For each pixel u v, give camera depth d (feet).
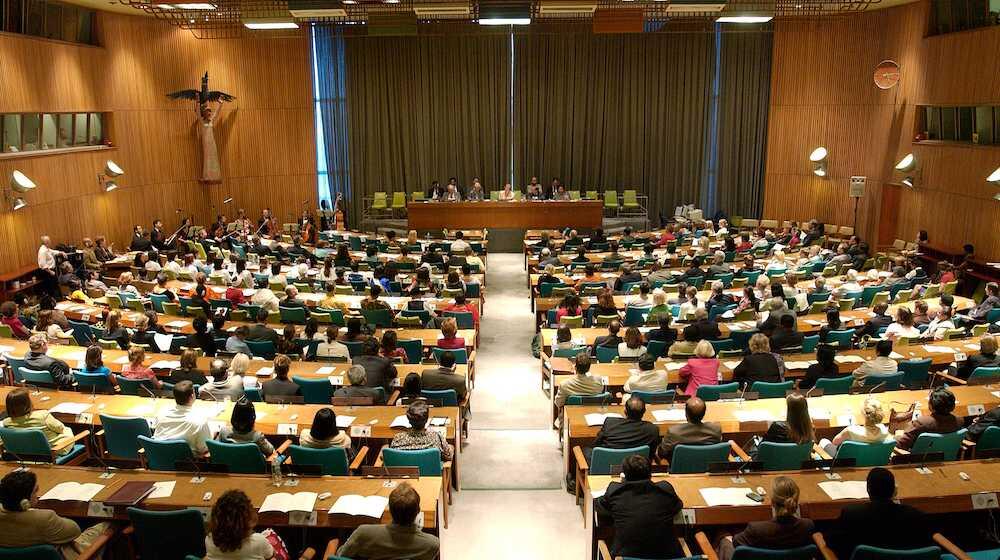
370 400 24.48
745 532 15.89
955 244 58.23
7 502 15.69
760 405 24.49
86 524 18.93
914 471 19.19
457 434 24.45
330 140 80.07
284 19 51.62
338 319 37.73
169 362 29.27
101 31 62.69
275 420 23.20
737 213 81.25
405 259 53.16
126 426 21.97
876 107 68.18
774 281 42.11
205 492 18.01
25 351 30.68
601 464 20.38
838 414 23.90
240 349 30.55
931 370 32.17
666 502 16.55
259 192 78.43
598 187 81.56
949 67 58.34
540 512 23.50
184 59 71.61
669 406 24.53
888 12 66.28
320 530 18.76
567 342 32.04
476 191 74.64
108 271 56.85
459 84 79.10
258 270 51.29
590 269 46.44
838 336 32.86
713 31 77.25
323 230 76.89
